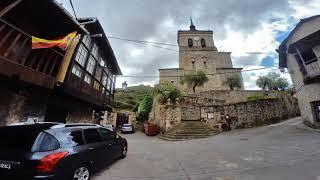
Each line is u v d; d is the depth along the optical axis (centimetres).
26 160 417
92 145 594
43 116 930
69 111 1166
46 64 797
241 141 1327
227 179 562
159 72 4569
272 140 1261
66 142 498
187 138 1766
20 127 488
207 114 2227
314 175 552
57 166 435
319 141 1070
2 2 691
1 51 655
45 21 843
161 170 684
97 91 1314
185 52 4741
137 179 593
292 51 1677
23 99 810
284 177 550
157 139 2000
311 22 1605
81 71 1048
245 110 2228
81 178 516
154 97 3011
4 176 422
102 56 1425
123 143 888
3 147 449
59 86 848
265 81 3412
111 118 3328
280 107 2462
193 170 671
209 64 4612
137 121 3512
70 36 808
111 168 714
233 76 4225
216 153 950
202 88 4288
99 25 1103
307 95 1602
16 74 640
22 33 669
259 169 642
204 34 5009
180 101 2486
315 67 1449
